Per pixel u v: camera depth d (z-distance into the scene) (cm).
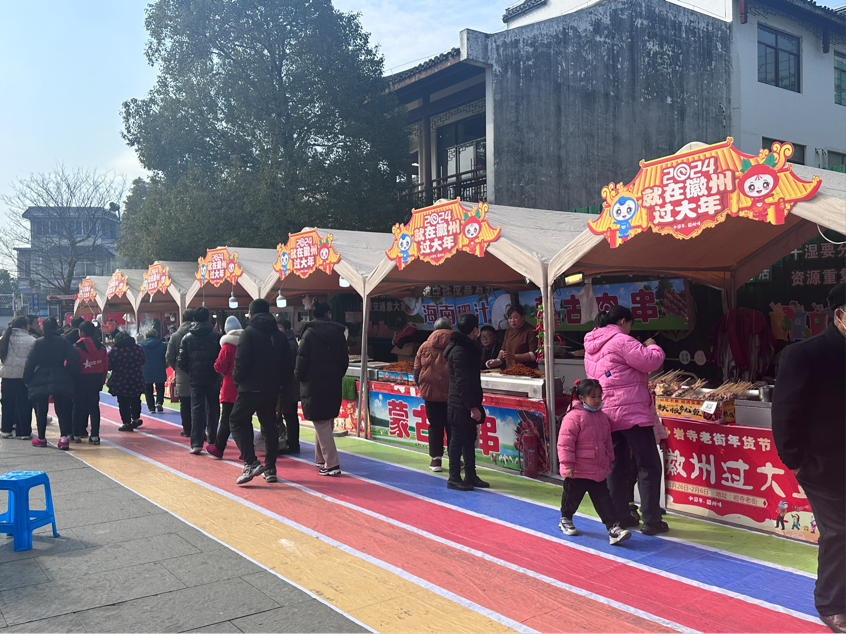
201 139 1831
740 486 505
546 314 647
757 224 651
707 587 395
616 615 360
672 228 516
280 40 1756
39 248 3841
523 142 1625
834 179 475
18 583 408
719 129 1844
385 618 359
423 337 1224
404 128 1864
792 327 771
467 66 1702
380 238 1053
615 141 1747
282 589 398
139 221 1920
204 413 823
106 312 1933
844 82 2041
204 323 834
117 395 987
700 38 1848
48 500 498
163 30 1825
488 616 361
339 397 698
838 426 304
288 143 1753
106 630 345
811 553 446
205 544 481
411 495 614
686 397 548
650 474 489
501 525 521
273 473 668
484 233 703
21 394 947
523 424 689
